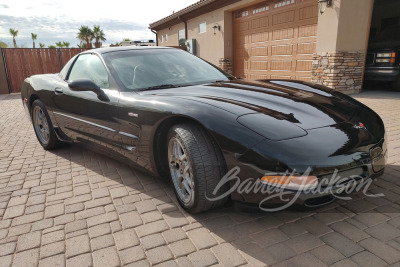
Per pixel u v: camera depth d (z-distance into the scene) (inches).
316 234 82.3
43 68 528.4
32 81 173.3
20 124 255.9
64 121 149.6
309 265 70.8
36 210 104.7
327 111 92.3
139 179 125.6
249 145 78.0
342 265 70.1
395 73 298.7
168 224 91.2
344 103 101.3
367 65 316.5
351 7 289.1
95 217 97.9
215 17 482.3
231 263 73.1
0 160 160.9
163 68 128.7
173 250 79.2
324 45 305.4
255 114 85.5
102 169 139.7
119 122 113.7
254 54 431.2
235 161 80.0
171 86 117.8
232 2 435.5
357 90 315.0
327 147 77.0
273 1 378.9
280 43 379.2
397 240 77.9
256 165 77.0
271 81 126.7
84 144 143.5
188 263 74.0
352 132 84.4
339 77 302.5
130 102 108.0
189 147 86.2
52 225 94.7
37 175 136.9
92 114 127.6
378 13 371.2
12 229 93.7
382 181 109.9
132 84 118.8
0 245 86.0
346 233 81.9
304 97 101.7
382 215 89.3
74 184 124.8
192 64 137.3
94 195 113.5
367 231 82.2
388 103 249.3
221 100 94.3
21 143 194.7
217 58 495.5
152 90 114.2
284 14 365.1
